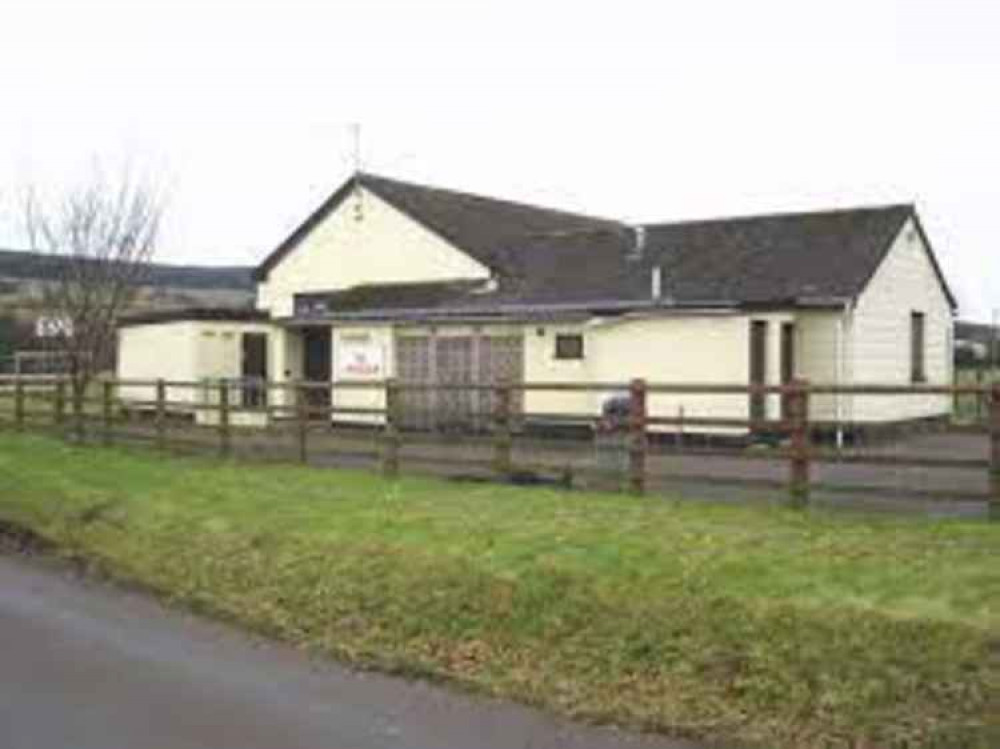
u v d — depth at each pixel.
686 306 31.08
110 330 40.81
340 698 10.53
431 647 11.92
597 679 10.64
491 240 38.69
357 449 23.81
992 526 14.27
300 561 14.96
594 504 16.67
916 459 15.69
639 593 11.95
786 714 9.54
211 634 12.88
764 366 31.00
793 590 11.55
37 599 14.73
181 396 38.56
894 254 33.88
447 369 34.69
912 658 9.84
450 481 19.89
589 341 32.12
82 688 10.90
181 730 9.72
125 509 19.42
